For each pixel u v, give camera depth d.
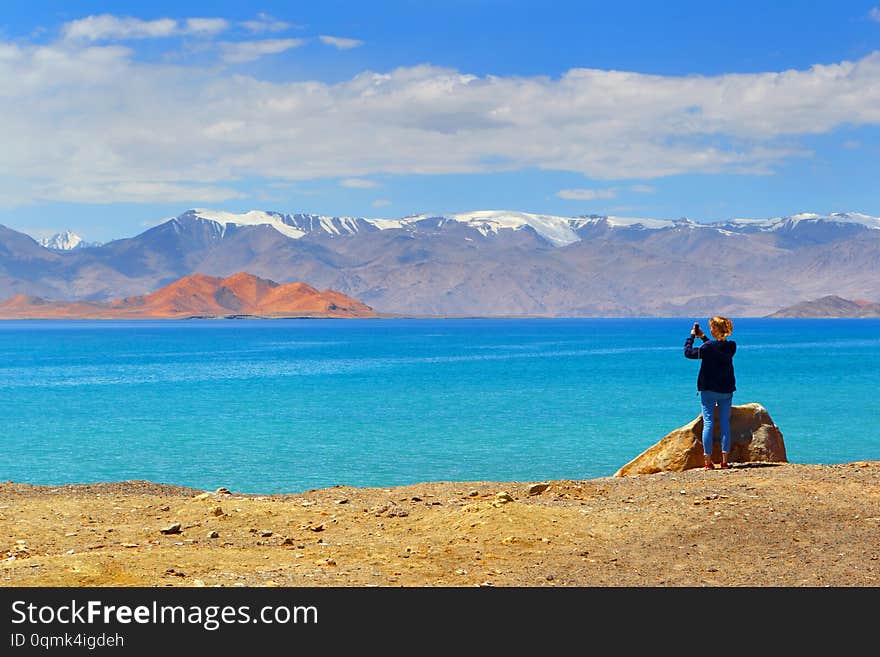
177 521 13.41
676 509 13.30
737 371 96.94
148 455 36.38
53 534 12.45
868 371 96.50
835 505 13.62
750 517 12.93
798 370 98.88
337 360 132.75
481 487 16.61
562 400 61.16
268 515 13.71
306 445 39.03
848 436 41.50
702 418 18.69
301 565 10.70
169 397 66.06
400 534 12.41
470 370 102.62
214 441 40.53
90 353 159.75
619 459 34.75
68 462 34.78
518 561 10.99
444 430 44.19
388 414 52.47
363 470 32.47
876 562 11.08
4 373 100.19
